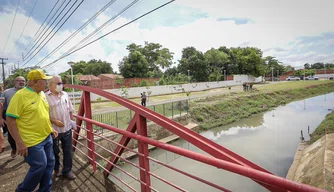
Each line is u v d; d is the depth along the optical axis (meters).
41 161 1.98
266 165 9.53
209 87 38.31
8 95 3.56
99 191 2.47
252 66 52.25
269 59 74.88
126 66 34.59
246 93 29.11
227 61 48.88
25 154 1.88
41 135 2.00
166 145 1.53
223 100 22.98
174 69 51.12
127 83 29.16
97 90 2.79
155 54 48.31
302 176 7.55
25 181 1.98
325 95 34.59
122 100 2.28
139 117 2.01
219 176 8.55
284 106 25.95
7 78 30.97
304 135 13.67
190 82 37.91
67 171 2.78
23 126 1.89
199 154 1.27
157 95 28.05
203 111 18.83
